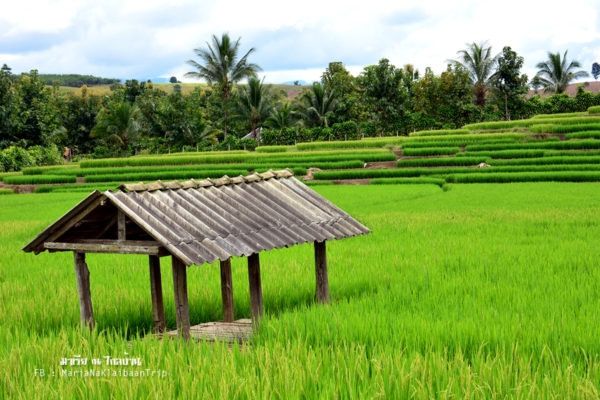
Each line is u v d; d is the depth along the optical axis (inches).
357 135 2461.9
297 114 2576.3
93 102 2854.3
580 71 3019.2
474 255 550.6
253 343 306.5
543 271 466.9
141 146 2576.3
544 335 288.0
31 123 2310.5
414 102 2625.5
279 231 366.6
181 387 244.5
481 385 234.1
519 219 797.2
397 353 263.4
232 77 2546.8
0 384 254.4
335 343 290.4
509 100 2640.3
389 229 753.6
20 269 561.0
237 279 486.9
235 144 2416.3
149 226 312.7
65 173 1771.7
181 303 320.2
